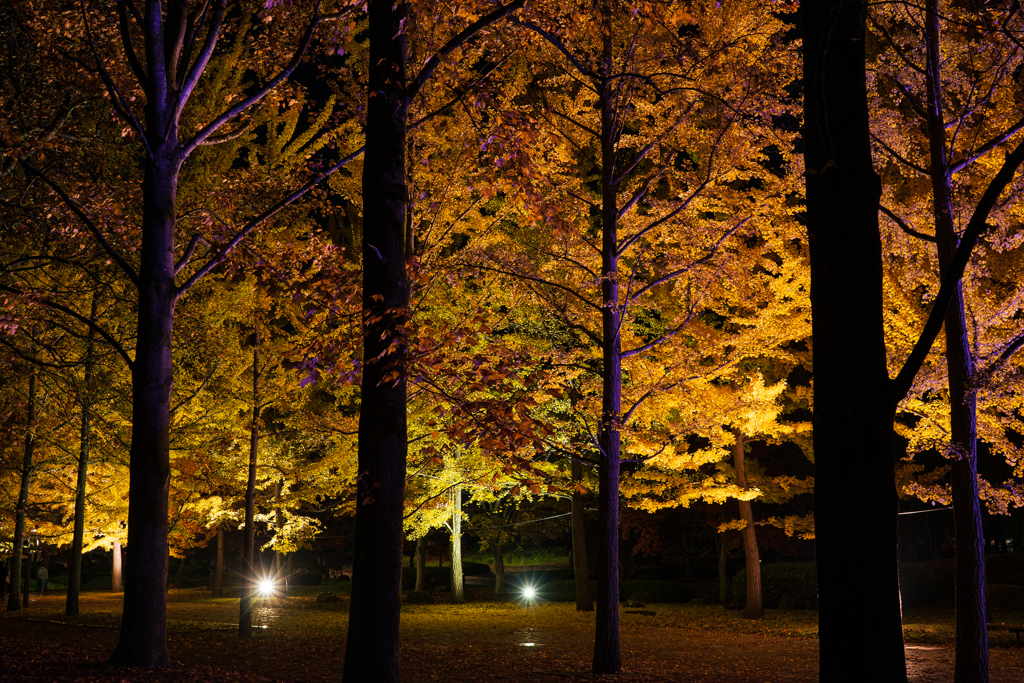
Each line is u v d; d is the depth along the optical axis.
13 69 9.81
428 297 14.60
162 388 8.69
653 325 18.11
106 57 10.58
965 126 10.01
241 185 11.56
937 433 11.21
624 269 13.28
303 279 7.99
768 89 9.45
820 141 3.84
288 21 10.15
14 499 20.88
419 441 15.84
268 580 27.81
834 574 3.52
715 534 30.23
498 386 6.75
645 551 30.81
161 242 8.95
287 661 11.18
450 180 11.88
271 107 11.07
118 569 32.34
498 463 15.09
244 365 15.85
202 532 29.88
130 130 9.88
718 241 11.91
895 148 10.01
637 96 11.60
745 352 15.30
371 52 6.70
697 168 12.60
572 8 8.85
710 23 9.98
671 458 16.06
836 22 3.75
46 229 10.36
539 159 10.98
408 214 12.02
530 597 26.34
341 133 13.28
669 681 9.88
